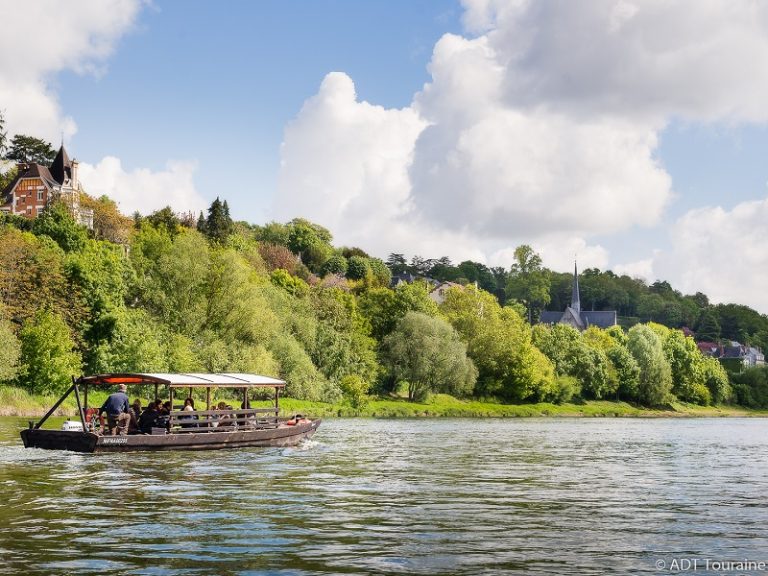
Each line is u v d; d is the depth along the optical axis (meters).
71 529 15.29
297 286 113.75
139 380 33.22
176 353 67.62
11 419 50.31
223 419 35.25
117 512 17.34
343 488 22.19
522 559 13.45
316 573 12.24
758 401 154.00
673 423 91.56
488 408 103.06
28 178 124.00
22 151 143.88
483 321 114.19
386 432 53.00
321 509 18.28
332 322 92.81
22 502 18.58
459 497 20.84
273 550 13.77
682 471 29.77
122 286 73.81
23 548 13.59
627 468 30.56
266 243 177.38
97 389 64.94
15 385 60.47
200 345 70.69
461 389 99.25
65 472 24.62
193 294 73.50
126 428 32.03
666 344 142.62
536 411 108.56
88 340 68.38
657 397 132.12
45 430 31.02
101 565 12.48
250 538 14.73
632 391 130.12
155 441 31.55
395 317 109.06
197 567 12.46
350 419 74.25
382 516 17.47
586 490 23.03
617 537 15.60
